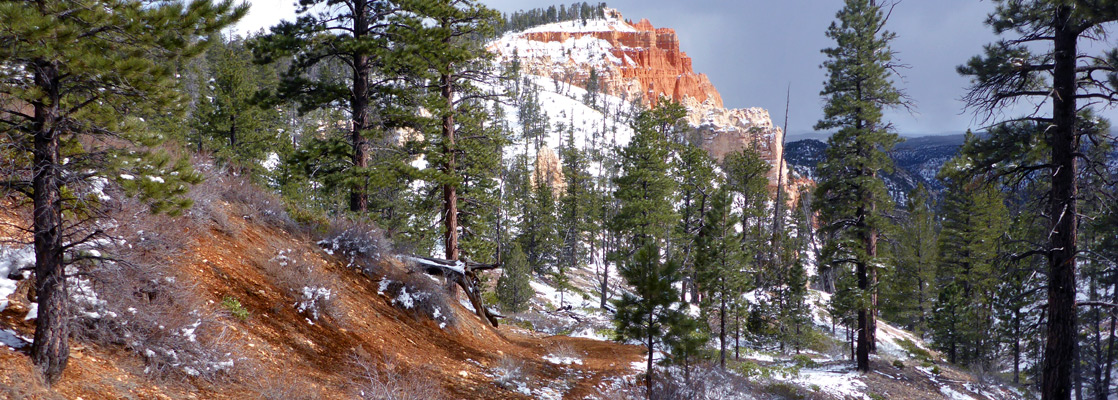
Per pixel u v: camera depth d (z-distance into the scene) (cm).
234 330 848
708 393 1463
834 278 3014
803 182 11238
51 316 545
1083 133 1245
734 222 2741
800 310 3588
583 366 1520
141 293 772
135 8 533
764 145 16125
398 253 1588
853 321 3002
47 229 541
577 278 5725
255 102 1653
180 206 598
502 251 5109
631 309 1415
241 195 1373
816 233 2614
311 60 1644
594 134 15375
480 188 2655
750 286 2678
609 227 4375
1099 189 1277
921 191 4709
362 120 1680
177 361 691
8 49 470
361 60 1666
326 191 1805
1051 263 1294
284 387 748
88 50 519
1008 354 3509
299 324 1004
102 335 661
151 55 570
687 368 1412
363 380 914
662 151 4359
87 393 560
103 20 519
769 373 2255
